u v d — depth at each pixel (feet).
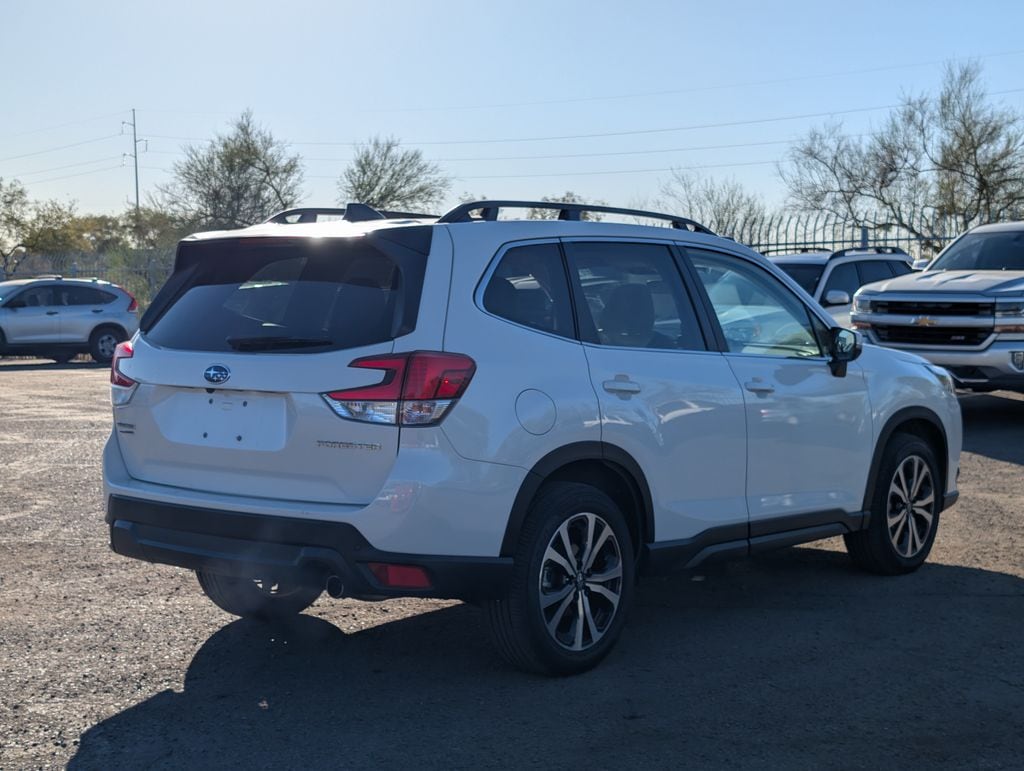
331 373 14.46
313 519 14.37
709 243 19.03
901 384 21.36
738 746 13.57
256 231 16.25
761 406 18.47
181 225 182.19
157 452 15.89
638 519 16.84
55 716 14.49
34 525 25.03
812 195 158.81
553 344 15.80
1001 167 148.36
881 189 155.43
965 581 21.18
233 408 15.20
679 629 18.33
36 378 64.54
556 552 15.61
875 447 20.81
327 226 15.96
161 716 14.53
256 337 15.17
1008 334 38.45
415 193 191.93
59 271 124.98
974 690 15.49
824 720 14.40
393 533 14.20
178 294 16.62
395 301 14.74
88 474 31.35
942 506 22.58
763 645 17.47
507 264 15.84
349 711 14.73
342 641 17.63
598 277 16.98
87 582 20.67
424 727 14.17
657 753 13.37
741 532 18.28
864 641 17.65
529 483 15.05
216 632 17.99
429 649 17.25
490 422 14.69
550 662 15.65
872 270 53.16
